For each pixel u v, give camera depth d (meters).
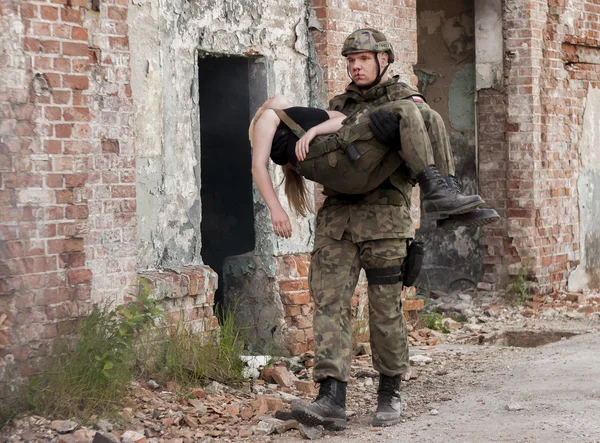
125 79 5.93
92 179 5.73
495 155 10.10
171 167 6.55
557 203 10.40
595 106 11.11
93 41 5.74
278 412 5.03
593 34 10.95
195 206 6.75
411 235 4.95
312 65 7.75
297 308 7.40
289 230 4.71
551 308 9.77
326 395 4.77
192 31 6.71
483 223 4.58
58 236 5.43
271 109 4.87
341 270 4.85
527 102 9.92
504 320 9.27
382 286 4.90
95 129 5.74
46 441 4.65
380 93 4.84
